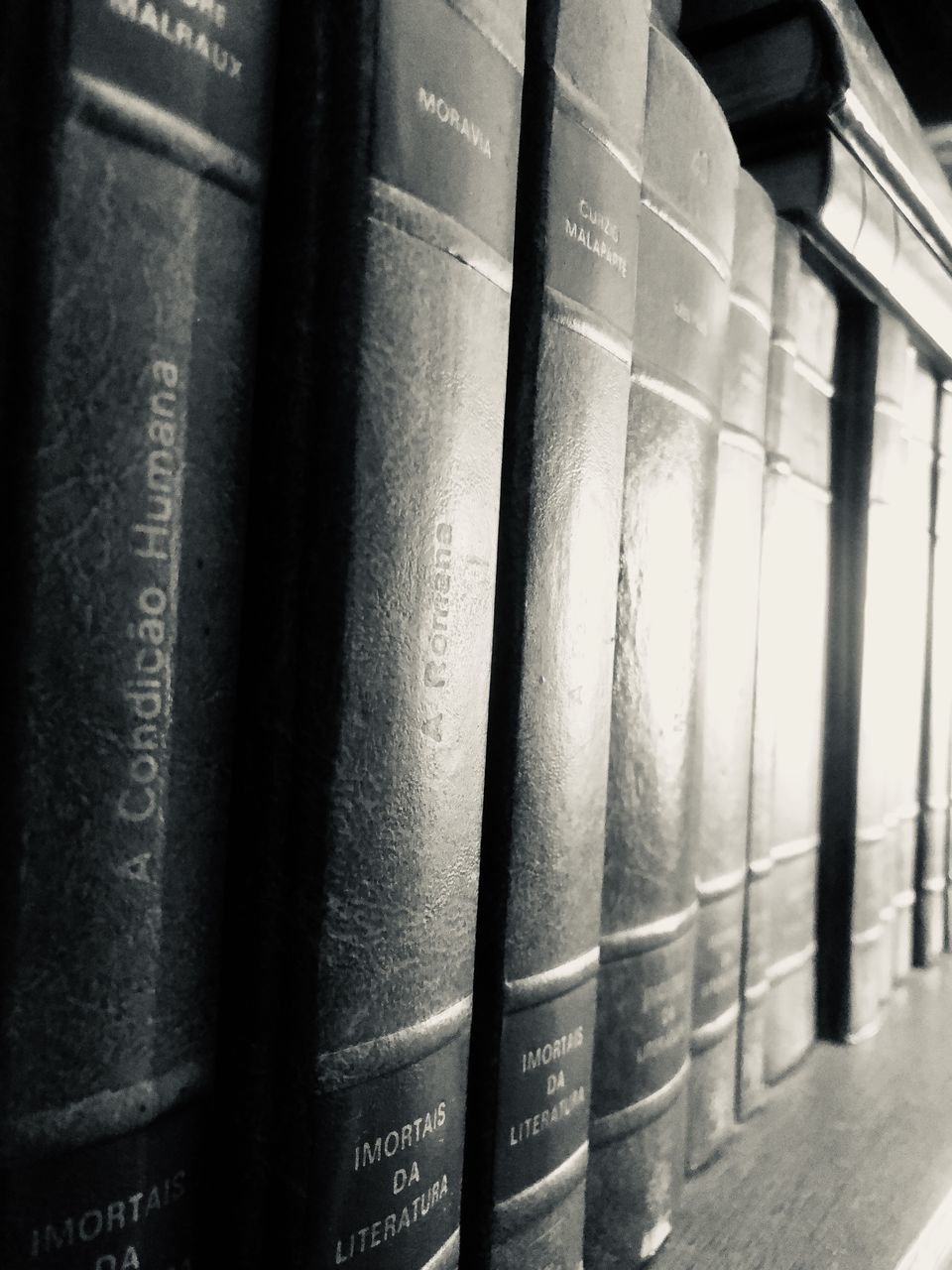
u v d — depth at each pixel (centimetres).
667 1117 16
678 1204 17
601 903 15
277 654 10
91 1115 9
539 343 12
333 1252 10
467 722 11
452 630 11
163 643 9
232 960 10
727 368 20
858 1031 27
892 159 24
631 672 15
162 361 9
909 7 26
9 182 8
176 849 9
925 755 33
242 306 10
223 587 10
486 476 11
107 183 8
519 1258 13
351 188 10
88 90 8
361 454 10
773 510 23
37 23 8
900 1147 21
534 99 12
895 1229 17
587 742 13
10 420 8
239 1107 10
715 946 20
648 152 15
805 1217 18
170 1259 10
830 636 27
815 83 21
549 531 13
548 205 12
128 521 9
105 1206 9
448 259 11
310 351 10
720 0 22
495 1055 12
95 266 8
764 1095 23
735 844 20
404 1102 11
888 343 27
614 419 14
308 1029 10
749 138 23
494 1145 12
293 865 10
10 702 8
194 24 9
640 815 15
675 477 16
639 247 15
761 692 22
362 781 10
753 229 20
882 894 28
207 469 9
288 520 10
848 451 27
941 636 33
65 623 8
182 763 9
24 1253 8
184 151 9
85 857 9
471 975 12
